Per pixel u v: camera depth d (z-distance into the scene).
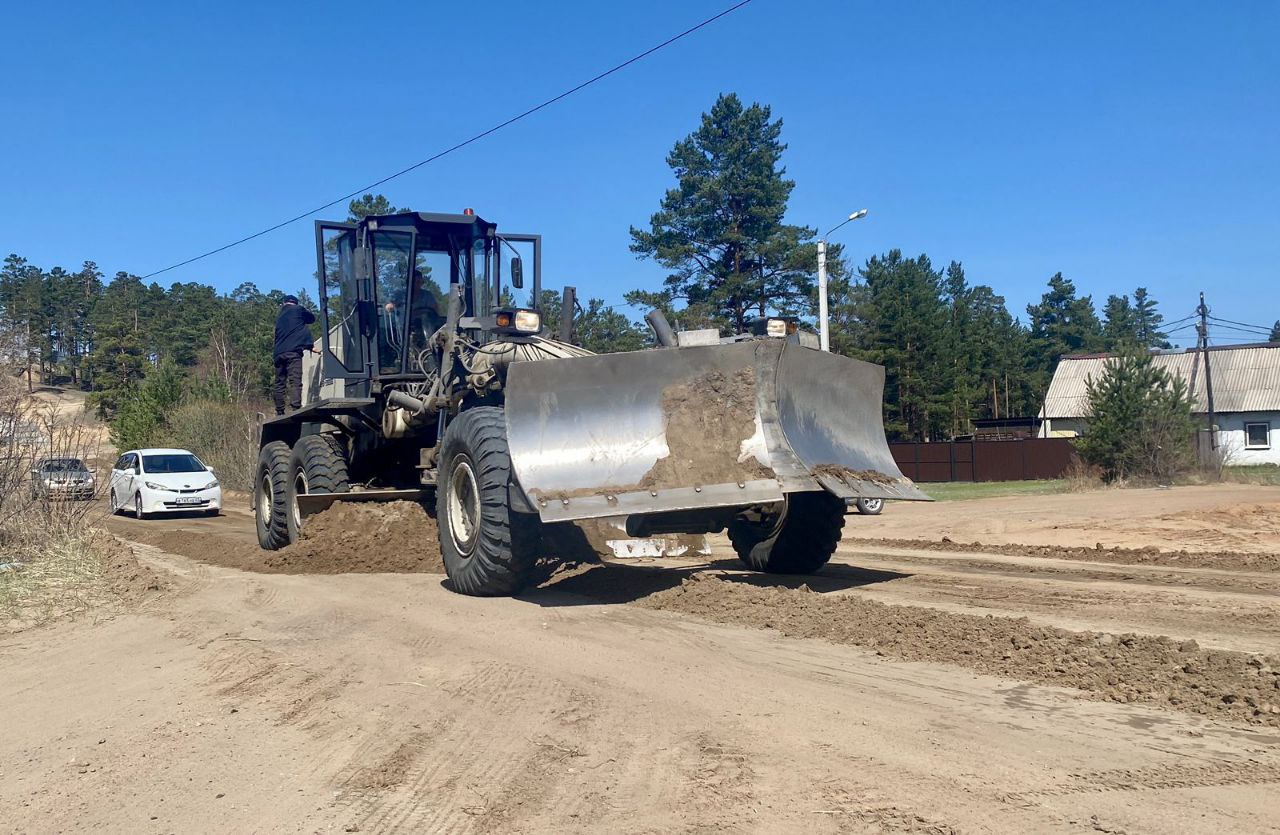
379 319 11.08
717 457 7.77
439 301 11.19
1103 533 14.48
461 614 7.59
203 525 19.81
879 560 10.84
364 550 10.56
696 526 8.46
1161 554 10.77
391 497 11.00
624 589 8.54
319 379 13.00
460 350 9.37
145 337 80.75
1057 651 5.84
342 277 11.49
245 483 31.58
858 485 8.05
